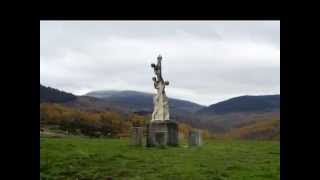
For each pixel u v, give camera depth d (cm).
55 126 3378
